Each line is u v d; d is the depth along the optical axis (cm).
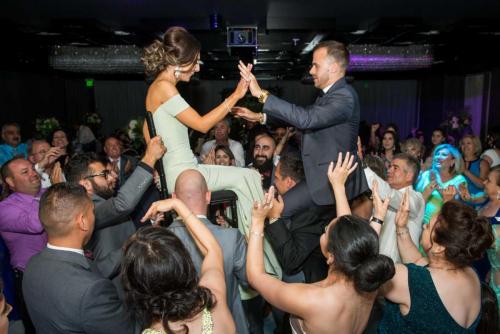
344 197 192
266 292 162
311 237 222
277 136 608
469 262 169
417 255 203
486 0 612
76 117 1426
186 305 125
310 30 766
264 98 204
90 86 1477
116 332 160
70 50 1055
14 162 277
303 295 153
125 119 1588
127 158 388
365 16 731
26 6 651
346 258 146
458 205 175
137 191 201
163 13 704
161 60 204
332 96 210
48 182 383
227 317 136
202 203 188
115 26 814
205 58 1069
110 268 202
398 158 289
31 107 1181
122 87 1577
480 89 1222
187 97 1559
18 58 940
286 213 229
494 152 492
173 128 210
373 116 1582
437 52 1048
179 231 188
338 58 210
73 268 162
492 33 819
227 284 185
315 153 219
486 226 170
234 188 228
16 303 334
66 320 155
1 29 753
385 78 1475
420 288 168
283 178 252
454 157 374
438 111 1388
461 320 166
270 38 866
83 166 234
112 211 202
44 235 279
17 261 275
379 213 200
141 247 127
